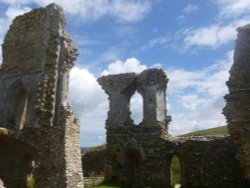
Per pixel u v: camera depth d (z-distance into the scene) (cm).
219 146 2272
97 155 3488
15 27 2309
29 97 2092
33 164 2248
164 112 2867
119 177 2777
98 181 2834
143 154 2738
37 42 2167
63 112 1917
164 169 2648
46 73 2052
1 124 2155
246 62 1728
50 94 2000
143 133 2795
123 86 2956
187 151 2580
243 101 1673
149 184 2659
